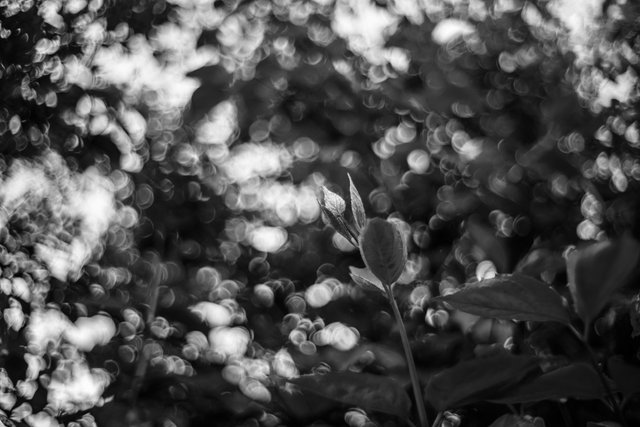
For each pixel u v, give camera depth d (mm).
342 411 1118
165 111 1439
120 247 1397
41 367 1144
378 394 796
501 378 791
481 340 1060
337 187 1475
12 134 1205
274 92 1473
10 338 1140
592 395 803
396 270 782
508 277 787
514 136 1459
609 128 1330
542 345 1050
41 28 1213
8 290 1150
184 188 1468
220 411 1157
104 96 1341
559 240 1305
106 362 1207
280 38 1519
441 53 1500
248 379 1171
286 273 1454
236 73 1477
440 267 1335
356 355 1050
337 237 1475
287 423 1051
